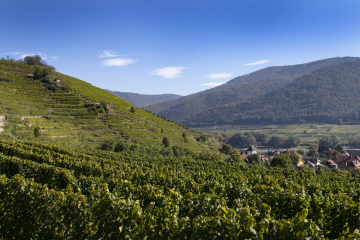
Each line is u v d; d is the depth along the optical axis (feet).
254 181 61.16
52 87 246.88
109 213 27.45
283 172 81.92
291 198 36.60
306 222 21.31
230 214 22.59
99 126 199.00
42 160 79.66
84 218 29.86
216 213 23.76
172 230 24.77
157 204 35.83
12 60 296.51
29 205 33.22
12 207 33.96
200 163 101.30
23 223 33.09
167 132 239.91
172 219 26.04
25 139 140.26
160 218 25.81
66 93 245.24
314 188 50.14
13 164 68.18
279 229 22.29
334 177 73.00
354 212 31.99
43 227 31.96
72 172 61.52
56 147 105.09
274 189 43.29
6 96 200.34
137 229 25.44
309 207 35.60
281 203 36.96
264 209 29.09
